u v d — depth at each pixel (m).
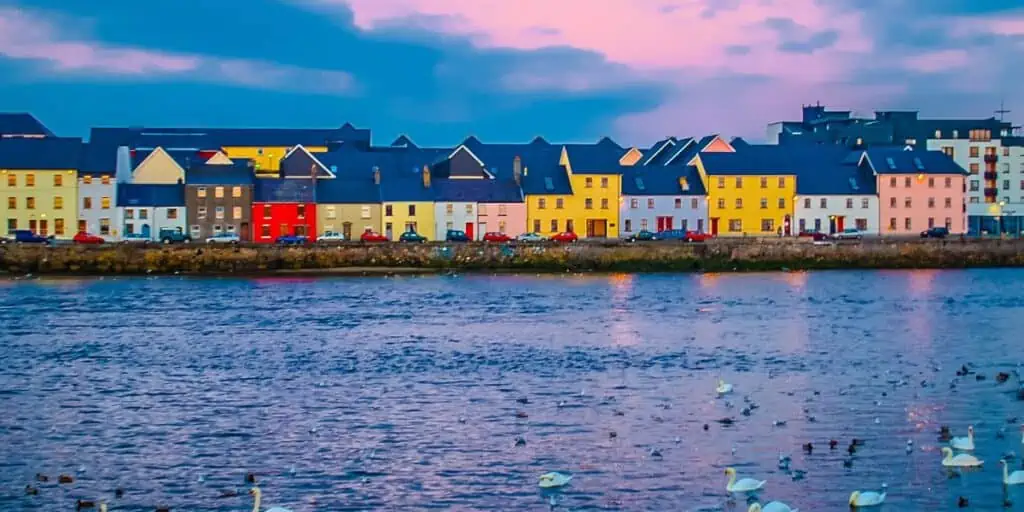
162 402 63.56
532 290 127.62
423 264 153.88
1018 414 59.09
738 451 52.59
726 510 44.97
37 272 146.75
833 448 52.81
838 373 71.12
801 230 193.88
